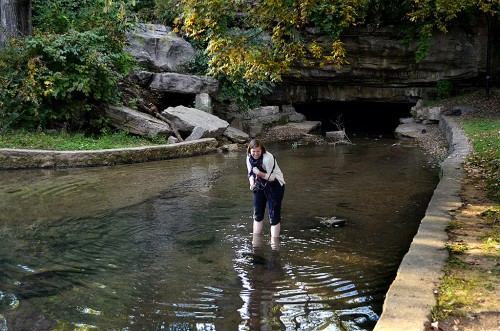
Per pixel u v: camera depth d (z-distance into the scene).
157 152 14.50
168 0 18.86
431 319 3.78
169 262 6.14
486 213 6.50
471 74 21.50
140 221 7.97
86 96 16.17
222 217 8.16
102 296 5.16
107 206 8.93
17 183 11.05
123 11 10.98
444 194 7.64
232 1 8.41
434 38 21.14
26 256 6.38
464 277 4.49
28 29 17.14
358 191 9.93
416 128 19.53
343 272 5.75
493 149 11.66
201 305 4.94
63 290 5.32
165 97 19.27
